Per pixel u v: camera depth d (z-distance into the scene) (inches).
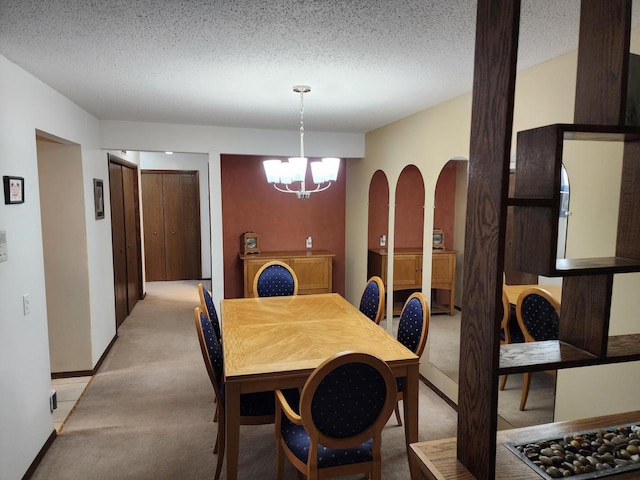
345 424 69.2
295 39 77.9
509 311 102.4
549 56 87.5
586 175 81.2
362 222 197.3
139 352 162.4
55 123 114.0
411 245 153.8
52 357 139.1
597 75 50.6
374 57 87.6
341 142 189.3
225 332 102.8
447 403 126.5
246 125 170.7
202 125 171.0
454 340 125.7
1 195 81.6
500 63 43.8
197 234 289.6
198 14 67.2
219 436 88.7
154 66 93.9
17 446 85.8
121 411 118.3
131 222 221.9
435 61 90.1
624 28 46.8
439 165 130.0
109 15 67.5
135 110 141.5
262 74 99.9
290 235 221.1
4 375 81.3
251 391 80.4
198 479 89.9
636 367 73.5
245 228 215.8
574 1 62.2
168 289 265.9
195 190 286.4
